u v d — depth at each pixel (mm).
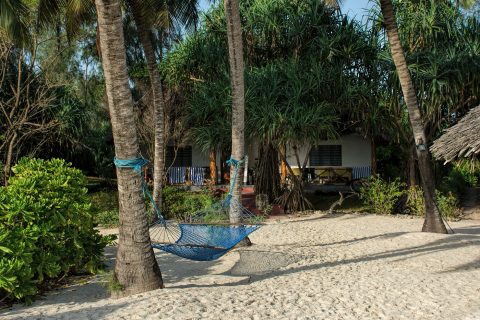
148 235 6613
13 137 16688
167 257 9664
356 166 22328
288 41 17250
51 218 7156
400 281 7207
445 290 6699
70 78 21938
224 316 5418
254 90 15508
